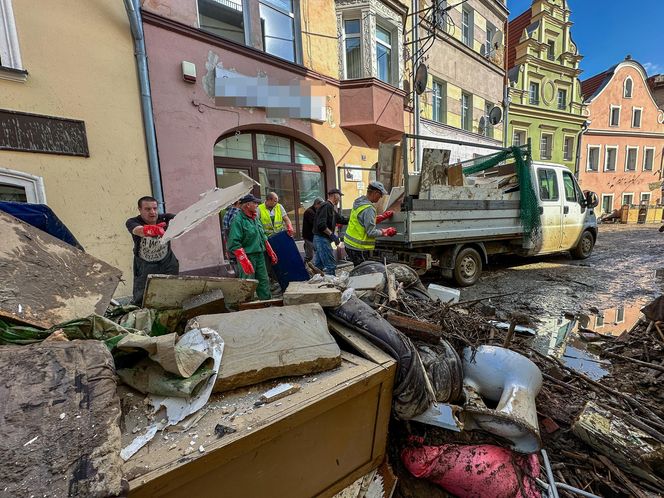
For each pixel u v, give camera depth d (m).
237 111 5.79
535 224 5.87
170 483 0.82
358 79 7.33
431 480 1.55
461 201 5.04
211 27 5.48
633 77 21.53
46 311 1.30
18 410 0.83
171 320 1.54
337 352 1.36
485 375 1.84
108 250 4.35
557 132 17.31
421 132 9.73
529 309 4.07
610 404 2.07
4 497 0.65
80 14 4.00
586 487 1.57
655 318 3.01
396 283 2.68
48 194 3.87
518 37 16.83
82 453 0.77
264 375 1.19
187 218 1.88
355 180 7.98
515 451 1.54
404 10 8.36
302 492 1.16
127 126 4.46
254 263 3.69
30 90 3.70
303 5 6.61
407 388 1.48
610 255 8.11
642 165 22.81
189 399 1.06
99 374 0.99
